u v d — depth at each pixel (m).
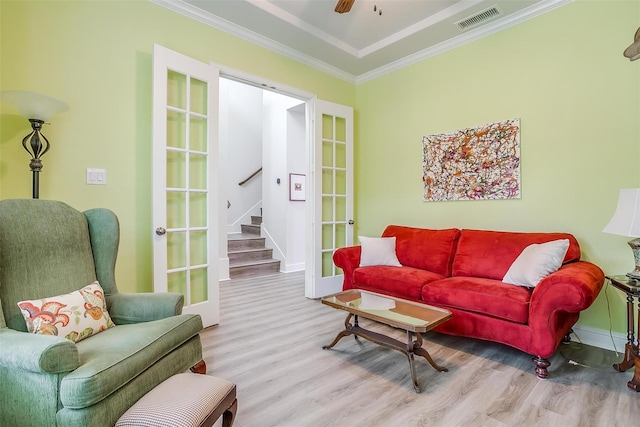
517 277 2.40
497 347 2.51
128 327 1.71
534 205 2.87
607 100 2.50
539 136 2.84
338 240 4.22
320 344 2.55
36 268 1.67
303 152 5.64
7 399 1.27
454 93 3.41
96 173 2.44
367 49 3.68
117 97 2.54
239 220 6.74
